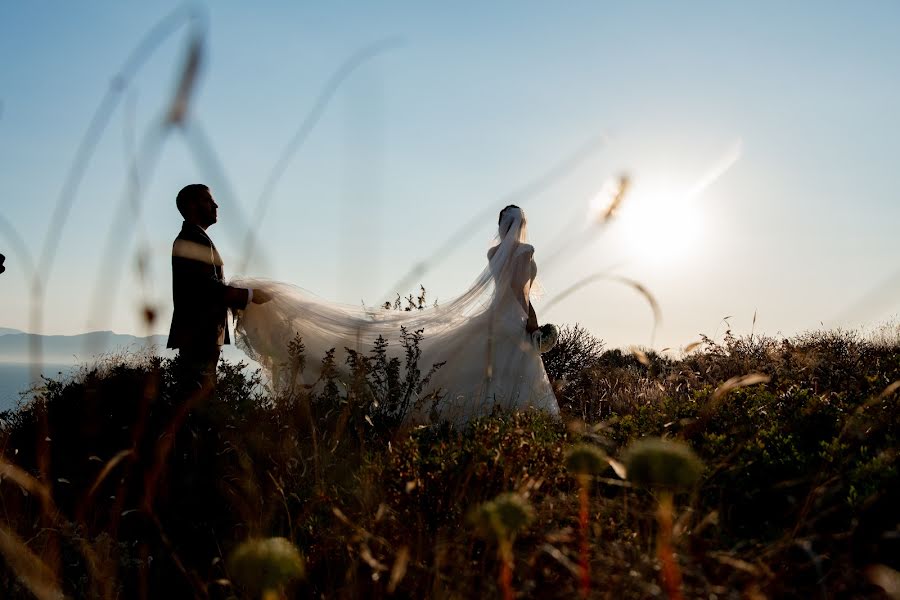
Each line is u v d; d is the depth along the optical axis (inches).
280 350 226.2
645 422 141.6
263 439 139.1
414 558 86.1
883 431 116.7
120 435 149.3
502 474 101.2
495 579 74.7
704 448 116.0
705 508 91.4
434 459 110.3
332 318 229.3
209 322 214.1
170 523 121.1
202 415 153.3
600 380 249.6
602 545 77.3
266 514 107.7
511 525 58.5
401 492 100.5
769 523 91.0
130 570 104.2
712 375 204.7
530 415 149.6
